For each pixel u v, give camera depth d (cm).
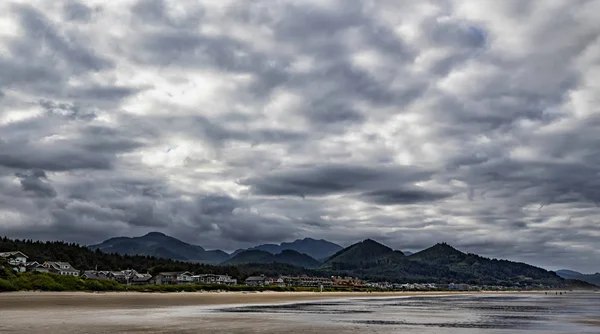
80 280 12044
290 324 4091
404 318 5091
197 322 4128
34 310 5241
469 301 11788
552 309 7544
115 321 4059
